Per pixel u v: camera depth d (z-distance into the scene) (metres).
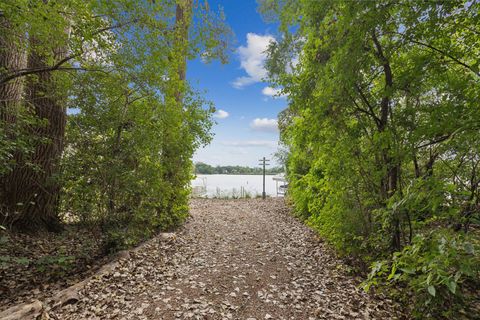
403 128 3.17
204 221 7.75
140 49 3.93
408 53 3.19
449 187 2.05
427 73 2.89
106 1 3.30
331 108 3.70
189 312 2.89
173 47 4.54
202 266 4.27
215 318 2.82
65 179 4.01
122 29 3.68
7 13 2.93
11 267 3.98
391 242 3.54
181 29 4.67
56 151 4.82
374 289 3.42
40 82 4.79
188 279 3.74
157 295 3.22
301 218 8.02
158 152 5.23
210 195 14.95
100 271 3.66
